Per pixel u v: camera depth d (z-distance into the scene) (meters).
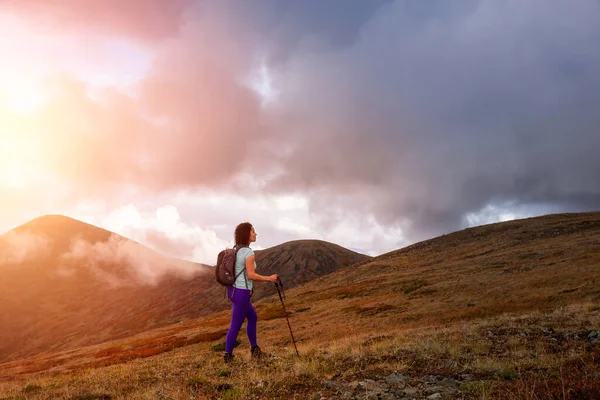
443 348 8.04
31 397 7.09
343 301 57.16
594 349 6.93
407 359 7.20
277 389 5.79
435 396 4.89
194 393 5.92
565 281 35.69
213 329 60.62
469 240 89.50
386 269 84.00
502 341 8.95
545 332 9.77
